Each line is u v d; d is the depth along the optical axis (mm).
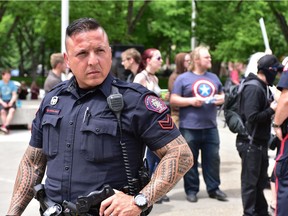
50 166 2141
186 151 2062
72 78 2191
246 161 4488
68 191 2051
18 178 2311
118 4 18531
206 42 17266
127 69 5930
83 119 2051
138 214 1954
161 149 2061
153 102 2074
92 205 1979
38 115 2299
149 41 24828
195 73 5527
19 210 2268
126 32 18156
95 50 2047
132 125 2039
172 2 21578
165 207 5316
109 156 2016
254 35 16203
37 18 18547
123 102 2043
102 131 2010
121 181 2043
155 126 2045
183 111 5477
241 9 17234
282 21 16641
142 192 1979
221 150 8602
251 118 4348
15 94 10305
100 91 2080
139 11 20203
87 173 2023
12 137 9672
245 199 4539
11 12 18969
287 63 3273
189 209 5246
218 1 17062
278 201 3281
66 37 2094
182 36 22422
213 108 5523
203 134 5500
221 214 5094
